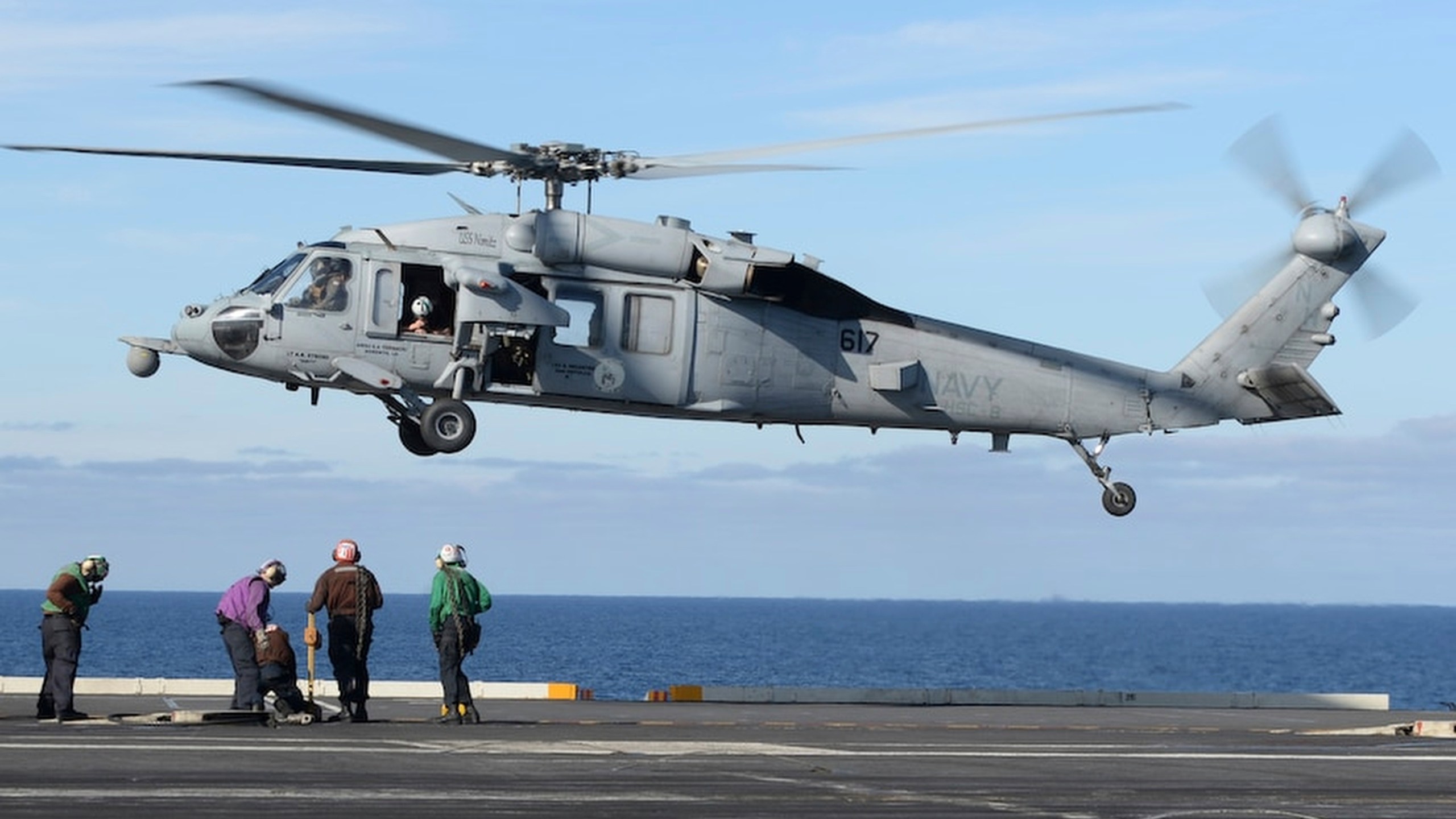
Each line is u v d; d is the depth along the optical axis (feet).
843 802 45.98
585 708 83.25
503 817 42.11
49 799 43.50
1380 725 78.13
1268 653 623.77
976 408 99.04
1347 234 103.71
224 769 50.47
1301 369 104.37
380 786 47.26
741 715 78.74
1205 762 57.82
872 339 97.09
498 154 85.46
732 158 85.30
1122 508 101.81
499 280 88.94
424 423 90.84
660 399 93.76
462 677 69.62
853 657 495.00
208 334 90.89
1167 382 102.68
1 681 90.63
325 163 84.53
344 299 90.58
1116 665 496.64
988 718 79.66
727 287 92.89
